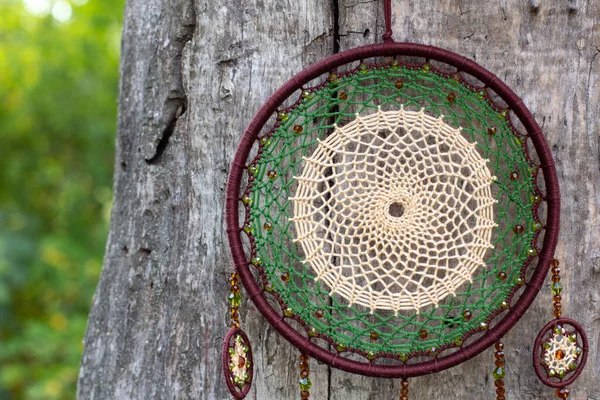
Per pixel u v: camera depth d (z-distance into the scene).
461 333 0.87
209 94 0.90
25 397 1.77
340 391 0.90
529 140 0.88
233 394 0.85
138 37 0.95
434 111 0.88
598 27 0.89
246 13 0.89
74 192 2.07
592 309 0.90
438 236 0.87
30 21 1.99
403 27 0.88
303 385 0.87
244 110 0.89
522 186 0.87
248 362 0.87
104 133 1.98
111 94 2.00
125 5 0.98
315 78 0.88
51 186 2.11
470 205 0.88
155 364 0.92
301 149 0.88
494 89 0.86
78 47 1.95
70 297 1.95
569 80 0.89
